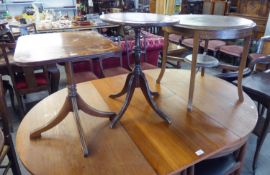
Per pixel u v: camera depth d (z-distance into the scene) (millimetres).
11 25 3016
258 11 3701
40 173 820
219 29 1064
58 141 991
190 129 1072
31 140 998
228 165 1178
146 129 1071
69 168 842
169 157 891
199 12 4773
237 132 1052
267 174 1642
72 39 1062
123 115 1181
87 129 1068
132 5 5902
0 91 1210
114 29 4047
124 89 1309
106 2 5637
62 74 3408
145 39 2670
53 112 1212
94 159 885
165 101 1340
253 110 1245
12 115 2391
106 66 2504
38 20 3854
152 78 1666
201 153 914
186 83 1589
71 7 5438
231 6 4230
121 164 857
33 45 938
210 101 1342
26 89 2166
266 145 1923
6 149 1239
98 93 1423
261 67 2529
